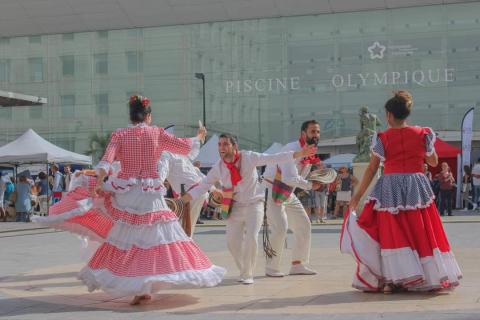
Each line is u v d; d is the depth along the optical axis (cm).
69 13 3434
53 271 809
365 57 3156
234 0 3216
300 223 717
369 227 566
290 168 673
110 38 3500
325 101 3195
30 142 1923
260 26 3269
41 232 1631
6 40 3619
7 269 844
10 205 2162
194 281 535
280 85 3250
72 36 3550
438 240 553
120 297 599
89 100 3534
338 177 1931
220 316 489
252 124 3278
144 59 3450
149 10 3344
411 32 3108
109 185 559
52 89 3575
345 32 3180
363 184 573
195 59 3375
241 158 647
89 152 3522
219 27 3325
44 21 3491
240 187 656
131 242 546
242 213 664
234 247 676
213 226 1772
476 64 3042
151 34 3441
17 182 2302
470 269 707
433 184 2106
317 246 1052
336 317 465
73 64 3553
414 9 3097
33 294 627
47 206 1908
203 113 3300
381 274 562
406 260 542
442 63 3072
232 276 721
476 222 1656
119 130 568
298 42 3231
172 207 629
